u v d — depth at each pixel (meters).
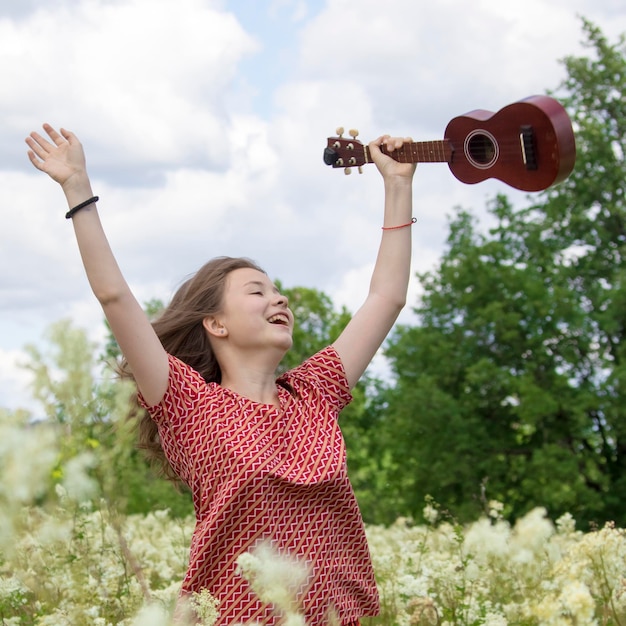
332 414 4.27
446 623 5.57
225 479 3.95
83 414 2.80
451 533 8.28
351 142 4.83
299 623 3.40
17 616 5.22
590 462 30.11
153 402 4.11
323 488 3.97
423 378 31.61
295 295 42.03
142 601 4.82
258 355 4.31
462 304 33.28
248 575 3.48
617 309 31.77
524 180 4.39
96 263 3.97
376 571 7.70
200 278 4.42
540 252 35.50
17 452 2.65
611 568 4.93
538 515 4.71
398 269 4.64
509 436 32.00
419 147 4.67
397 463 32.31
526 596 5.23
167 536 9.11
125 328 4.02
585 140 34.44
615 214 34.59
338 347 4.46
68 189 3.99
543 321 32.28
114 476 2.92
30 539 4.25
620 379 29.64
